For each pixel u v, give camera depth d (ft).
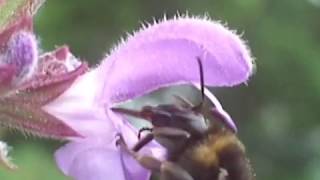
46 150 0.77
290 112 1.26
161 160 0.31
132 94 0.33
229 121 0.31
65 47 0.34
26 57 0.31
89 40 1.08
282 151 1.26
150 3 1.13
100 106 0.33
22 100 0.32
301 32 1.22
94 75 0.34
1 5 0.32
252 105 1.25
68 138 0.33
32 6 0.32
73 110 0.33
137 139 0.32
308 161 1.26
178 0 1.14
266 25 1.20
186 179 0.30
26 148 0.71
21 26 0.32
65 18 1.03
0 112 0.32
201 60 0.32
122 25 1.10
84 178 0.32
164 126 0.32
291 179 1.25
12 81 0.32
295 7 1.23
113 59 0.33
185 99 0.32
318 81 1.22
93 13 1.08
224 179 0.30
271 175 1.24
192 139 0.31
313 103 1.25
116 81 0.33
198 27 0.32
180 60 0.32
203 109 0.32
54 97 0.33
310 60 1.21
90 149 0.33
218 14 1.16
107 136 0.33
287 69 1.22
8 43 0.31
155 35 0.32
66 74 0.33
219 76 0.33
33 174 0.64
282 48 1.20
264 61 1.21
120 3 1.10
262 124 1.26
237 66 0.32
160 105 0.32
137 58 0.33
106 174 0.32
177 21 0.33
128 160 0.32
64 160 0.33
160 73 0.33
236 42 0.32
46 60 0.33
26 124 0.32
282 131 1.27
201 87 0.32
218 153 0.31
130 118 0.33
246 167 0.31
